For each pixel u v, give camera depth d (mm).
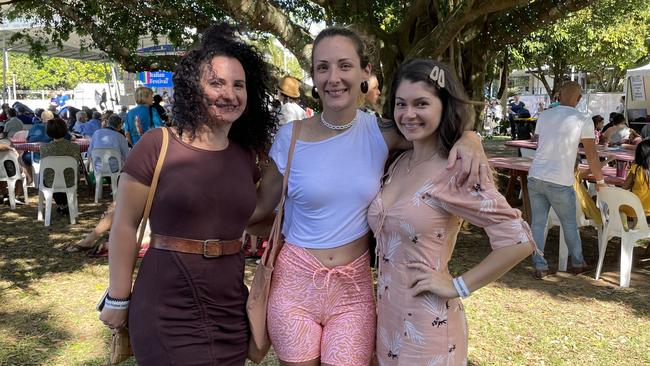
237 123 2137
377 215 2045
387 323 2043
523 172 6680
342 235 2096
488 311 4371
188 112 1912
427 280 1921
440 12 6262
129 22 7707
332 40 2070
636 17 19562
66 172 7281
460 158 1891
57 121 7227
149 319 1895
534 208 5160
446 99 1984
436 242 1953
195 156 1920
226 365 2002
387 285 2045
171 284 1894
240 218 2010
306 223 2129
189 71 1927
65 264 5547
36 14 8359
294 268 2119
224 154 1999
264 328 2125
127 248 1942
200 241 1915
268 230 2424
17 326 4004
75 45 13555
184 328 1908
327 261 2100
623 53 20672
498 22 7363
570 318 4238
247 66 2088
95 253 5871
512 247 1838
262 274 2125
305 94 6535
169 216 1893
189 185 1884
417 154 2068
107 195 9445
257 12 5289
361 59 2100
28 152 9977
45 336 3838
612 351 3678
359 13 6578
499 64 12453
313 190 2064
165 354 1891
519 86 46938
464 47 7449
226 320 2008
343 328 2090
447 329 1957
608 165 8383
